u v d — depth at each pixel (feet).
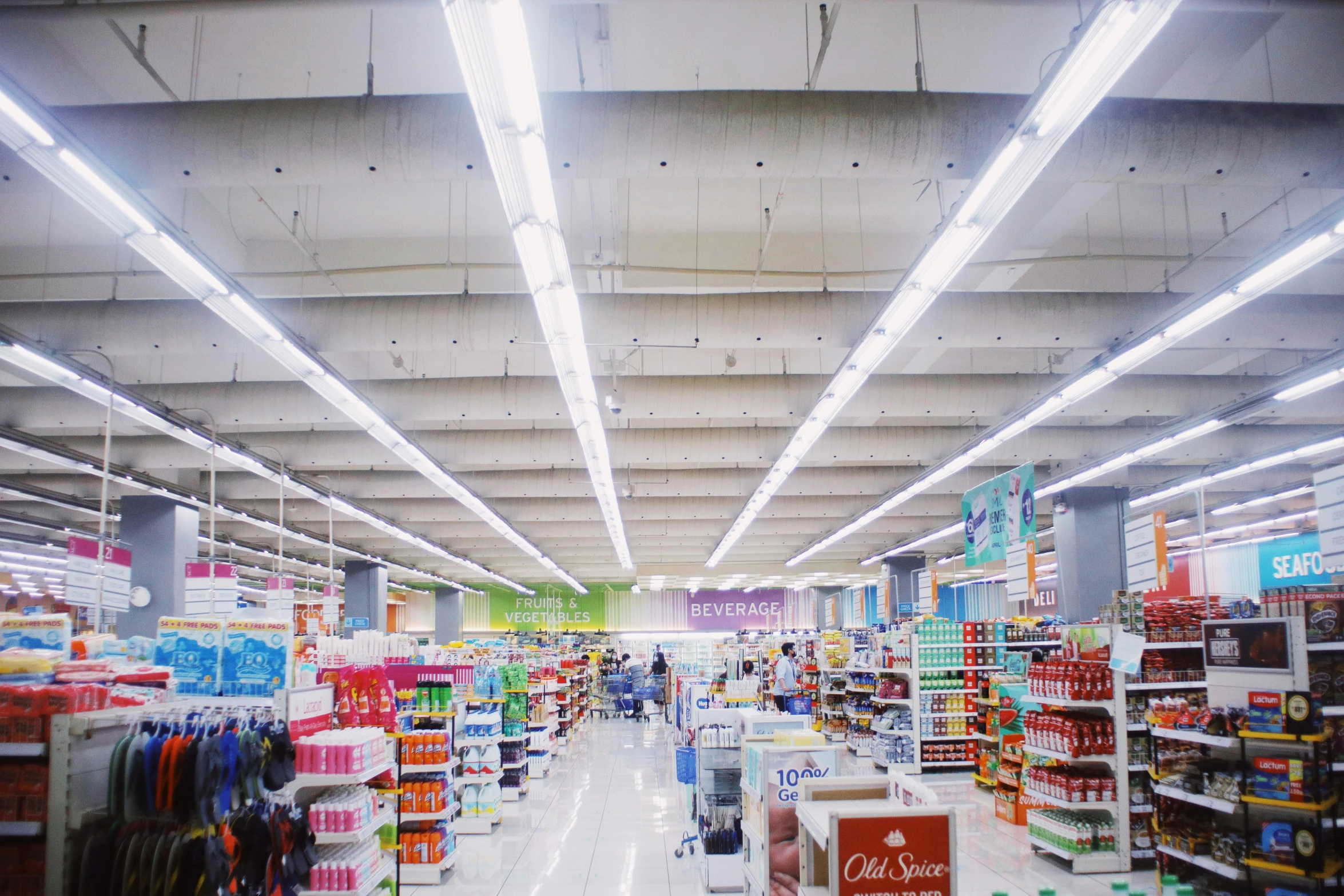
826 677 54.65
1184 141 17.24
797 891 14.99
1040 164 14.39
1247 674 19.45
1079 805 23.75
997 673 38.63
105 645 16.83
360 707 18.76
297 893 14.58
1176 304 26.48
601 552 88.69
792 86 20.39
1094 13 11.29
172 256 17.43
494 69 11.71
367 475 51.60
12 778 11.42
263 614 19.49
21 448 34.37
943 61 19.57
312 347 26.14
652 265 27.55
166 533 46.47
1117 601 25.38
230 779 12.06
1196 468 49.90
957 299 26.35
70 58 18.83
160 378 34.47
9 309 25.59
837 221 26.35
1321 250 17.87
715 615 124.47
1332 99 20.74
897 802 12.94
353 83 20.22
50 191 17.84
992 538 38.14
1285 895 17.25
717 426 44.39
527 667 41.42
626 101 16.84
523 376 36.35
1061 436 42.63
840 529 64.03
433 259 27.78
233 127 16.72
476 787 30.53
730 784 23.68
